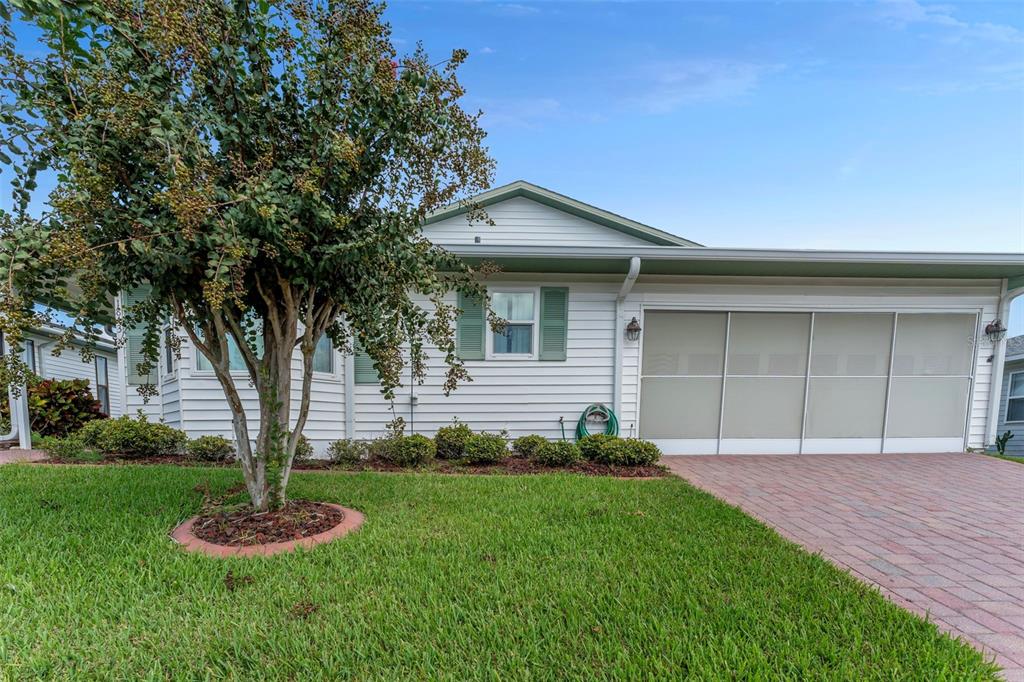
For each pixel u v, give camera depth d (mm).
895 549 3521
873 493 5074
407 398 6922
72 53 2578
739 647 2113
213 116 2797
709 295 7242
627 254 6312
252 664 1964
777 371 7430
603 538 3383
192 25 2576
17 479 4645
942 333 7512
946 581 3006
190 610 2340
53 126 2553
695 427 7402
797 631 2250
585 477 5262
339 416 6789
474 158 3299
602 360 7168
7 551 2918
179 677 1878
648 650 2088
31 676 1858
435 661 1995
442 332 3980
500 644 2115
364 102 2975
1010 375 11266
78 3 2422
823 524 4059
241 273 2707
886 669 1982
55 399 7668
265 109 3031
